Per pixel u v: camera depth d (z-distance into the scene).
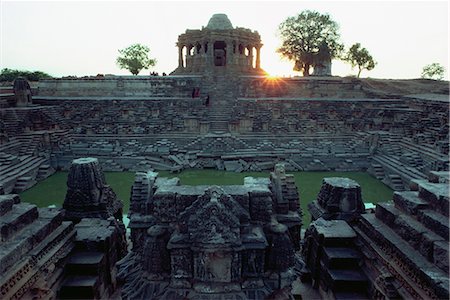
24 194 23.06
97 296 8.38
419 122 31.09
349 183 10.85
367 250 8.58
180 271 7.55
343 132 34.09
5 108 32.78
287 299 8.00
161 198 7.82
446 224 6.61
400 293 7.04
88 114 35.22
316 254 9.55
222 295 7.36
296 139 32.81
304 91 45.41
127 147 31.41
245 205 7.80
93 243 8.91
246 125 33.69
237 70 50.25
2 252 6.40
